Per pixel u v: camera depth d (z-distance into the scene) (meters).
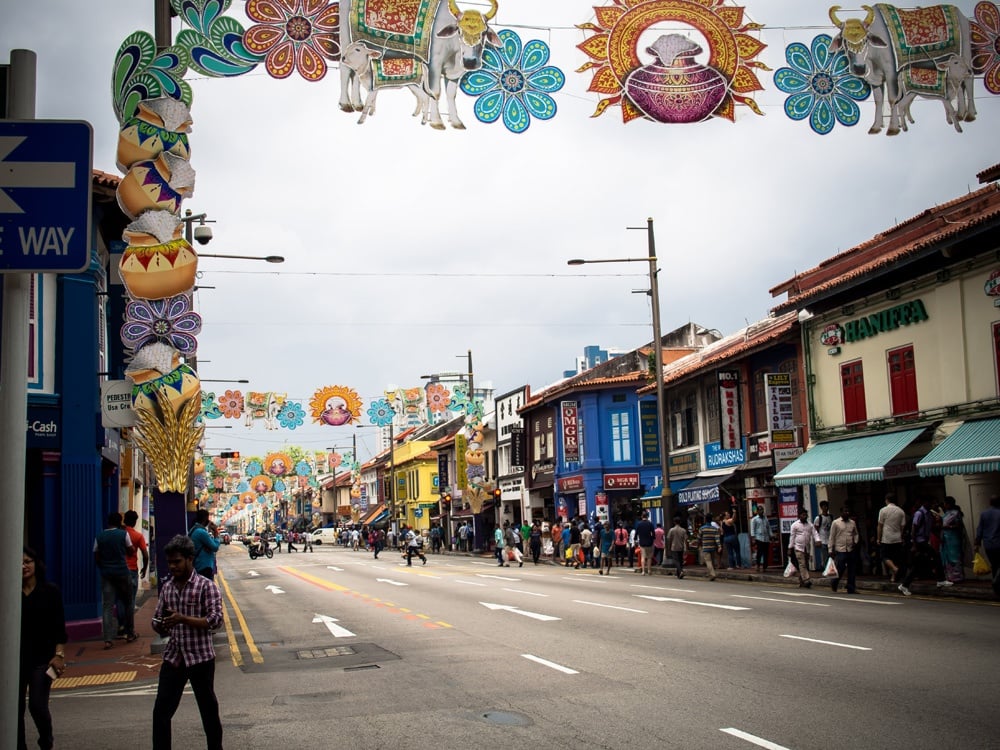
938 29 13.82
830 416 26.05
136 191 13.87
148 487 33.97
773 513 28.86
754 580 24.98
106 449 17.52
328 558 56.69
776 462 26.64
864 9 13.59
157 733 6.36
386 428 103.06
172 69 13.25
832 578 20.81
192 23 13.03
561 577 28.89
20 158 4.90
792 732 7.17
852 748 6.65
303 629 16.11
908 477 22.88
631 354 47.38
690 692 8.88
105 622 14.75
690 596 19.72
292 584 30.19
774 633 12.97
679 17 13.05
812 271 30.38
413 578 30.30
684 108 13.02
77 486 16.16
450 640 13.50
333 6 12.76
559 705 8.51
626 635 13.29
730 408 31.02
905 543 21.50
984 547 16.66
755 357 30.30
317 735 7.73
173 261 13.97
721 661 10.66
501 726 7.76
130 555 15.46
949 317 21.23
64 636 6.97
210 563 14.70
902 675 9.37
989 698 8.14
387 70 12.58
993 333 19.98
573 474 46.62
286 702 9.27
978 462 18.20
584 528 36.72
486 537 60.00
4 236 4.83
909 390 22.81
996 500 16.77
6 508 4.66
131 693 10.53
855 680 9.19
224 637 14.66
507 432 58.06
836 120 13.50
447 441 66.31
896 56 13.63
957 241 19.92
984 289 20.17
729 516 29.36
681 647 11.90
